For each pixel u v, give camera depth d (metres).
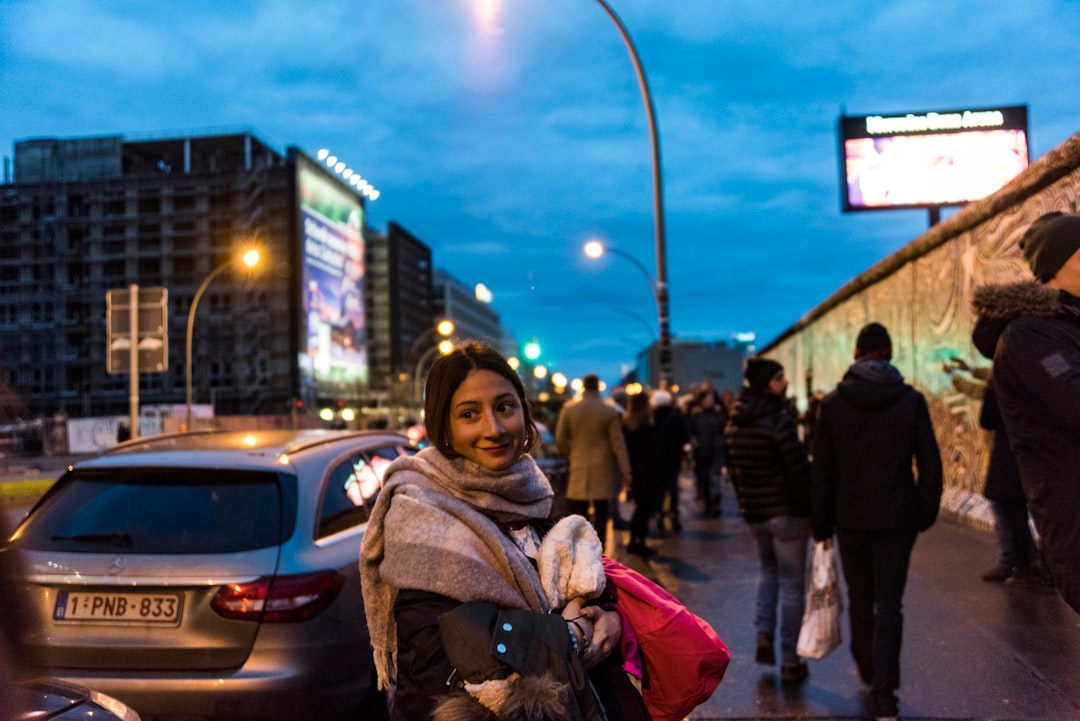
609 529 11.53
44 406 97.19
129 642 3.70
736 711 4.54
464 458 1.88
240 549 3.91
